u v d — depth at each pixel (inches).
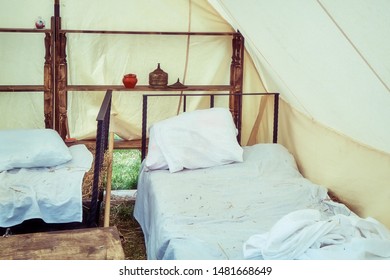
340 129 117.2
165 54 164.6
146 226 126.9
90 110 163.2
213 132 140.1
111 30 159.9
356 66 75.3
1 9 152.3
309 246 77.5
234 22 145.3
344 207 110.7
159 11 161.0
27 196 107.4
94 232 73.0
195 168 136.7
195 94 158.4
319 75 95.1
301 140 142.0
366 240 74.3
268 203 113.1
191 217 103.3
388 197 106.9
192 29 163.6
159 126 139.9
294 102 138.3
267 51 120.8
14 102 158.7
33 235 71.8
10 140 124.2
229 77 169.2
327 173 127.5
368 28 62.9
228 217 104.7
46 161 120.0
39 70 158.2
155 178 129.1
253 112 167.8
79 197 110.4
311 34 81.5
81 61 159.9
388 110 80.4
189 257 84.1
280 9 85.0
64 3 155.2
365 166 113.1
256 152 143.6
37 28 152.6
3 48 155.0
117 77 164.1
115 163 187.6
